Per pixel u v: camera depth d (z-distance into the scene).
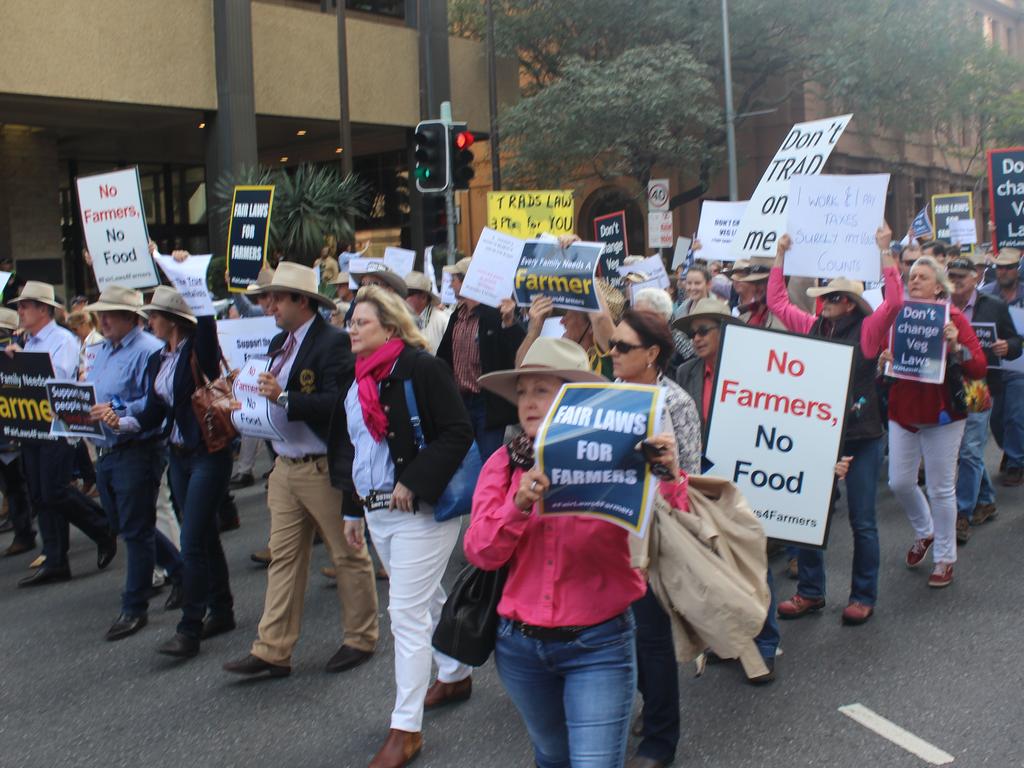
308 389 5.31
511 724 4.86
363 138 29.83
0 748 4.88
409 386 4.55
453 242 12.80
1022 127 36.69
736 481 4.96
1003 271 9.36
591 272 6.64
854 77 24.25
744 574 3.74
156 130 26.36
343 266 15.79
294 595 5.52
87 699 5.42
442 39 26.47
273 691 5.39
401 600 4.54
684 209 32.62
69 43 20.38
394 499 4.48
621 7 25.62
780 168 7.83
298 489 5.41
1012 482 9.36
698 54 26.12
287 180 20.98
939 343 6.34
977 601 6.29
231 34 22.31
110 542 8.09
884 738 4.54
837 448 4.89
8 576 7.98
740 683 5.23
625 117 23.56
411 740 4.50
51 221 25.61
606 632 3.13
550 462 2.93
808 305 8.22
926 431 6.60
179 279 6.00
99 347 6.70
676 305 11.40
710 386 5.32
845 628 5.95
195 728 4.99
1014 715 4.69
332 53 24.92
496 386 3.38
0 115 22.94
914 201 40.91
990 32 48.38
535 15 26.66
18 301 8.01
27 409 7.48
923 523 6.93
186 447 5.93
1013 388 8.99
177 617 6.76
